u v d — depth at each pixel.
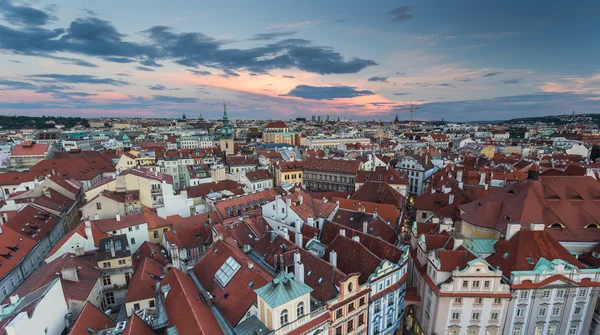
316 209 78.81
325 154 185.00
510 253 50.22
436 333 48.88
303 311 39.78
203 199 102.12
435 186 108.38
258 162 161.50
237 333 38.03
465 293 46.69
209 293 45.62
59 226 86.12
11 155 147.38
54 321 39.31
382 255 54.94
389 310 51.97
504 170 118.19
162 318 40.44
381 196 92.19
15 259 62.84
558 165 127.81
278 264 50.59
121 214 82.25
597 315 47.72
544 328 48.44
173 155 169.00
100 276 53.78
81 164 137.62
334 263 51.62
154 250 61.44
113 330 38.03
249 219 72.44
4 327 30.34
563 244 54.84
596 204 59.66
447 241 54.94
